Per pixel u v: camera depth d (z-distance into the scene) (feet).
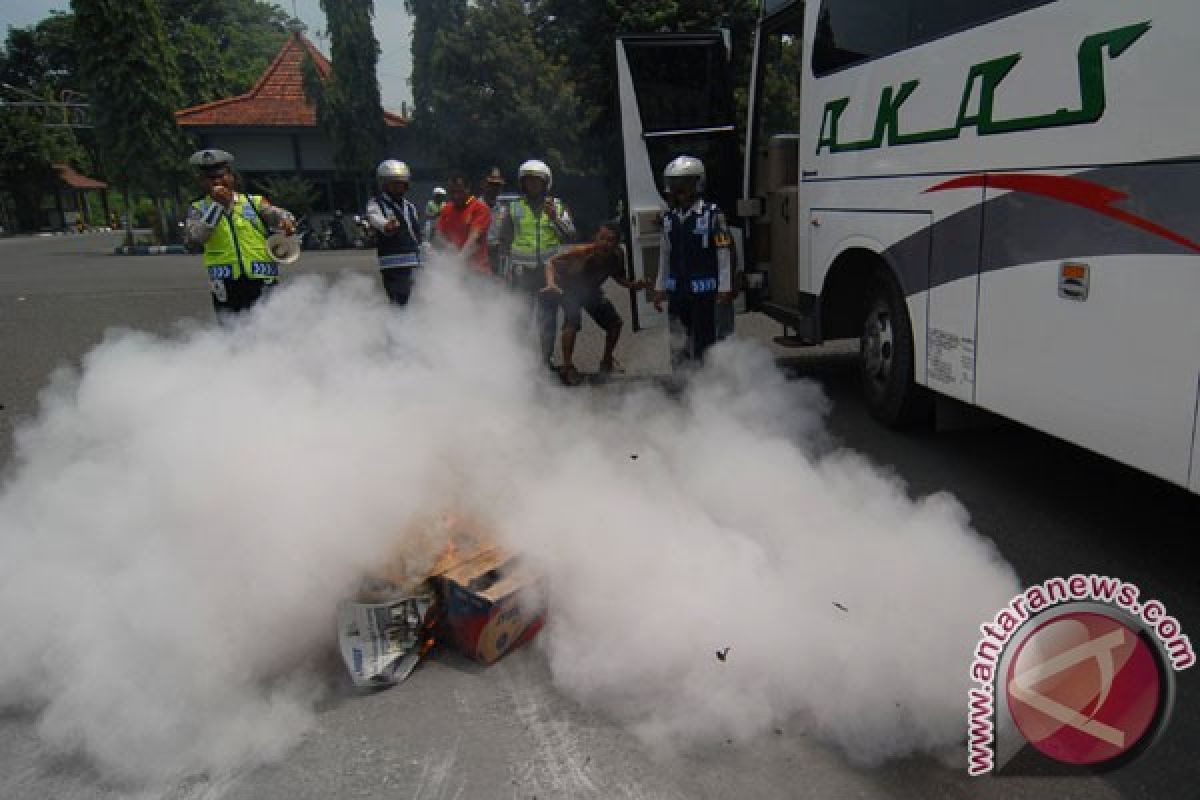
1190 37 8.44
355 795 6.85
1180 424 8.84
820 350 24.39
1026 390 11.25
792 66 19.49
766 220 21.34
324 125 83.46
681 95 20.30
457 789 6.88
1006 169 11.32
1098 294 9.84
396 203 19.53
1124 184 9.35
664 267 16.78
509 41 72.95
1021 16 10.86
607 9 65.21
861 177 15.19
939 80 12.70
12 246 105.81
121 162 80.07
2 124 149.89
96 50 77.30
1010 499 12.70
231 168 17.03
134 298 39.52
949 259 12.77
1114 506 12.41
